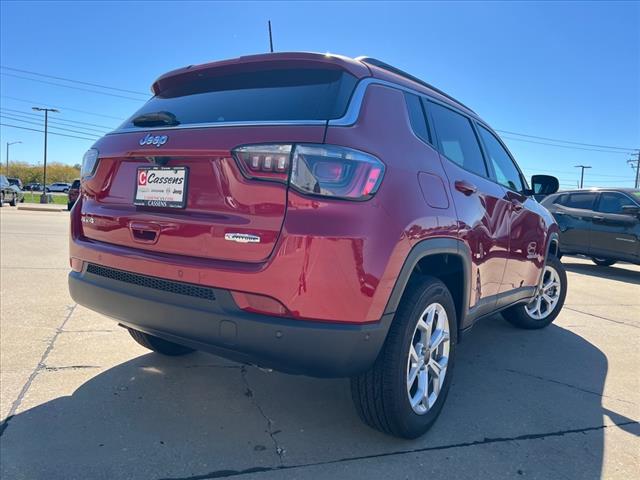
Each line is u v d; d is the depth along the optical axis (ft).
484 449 8.66
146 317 8.11
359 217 7.14
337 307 7.02
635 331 16.94
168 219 8.00
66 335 13.55
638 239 30.04
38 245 31.73
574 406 10.60
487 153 12.55
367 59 9.24
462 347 14.42
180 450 8.18
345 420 9.44
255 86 8.75
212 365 11.87
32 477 7.27
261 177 7.18
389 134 8.30
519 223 13.00
